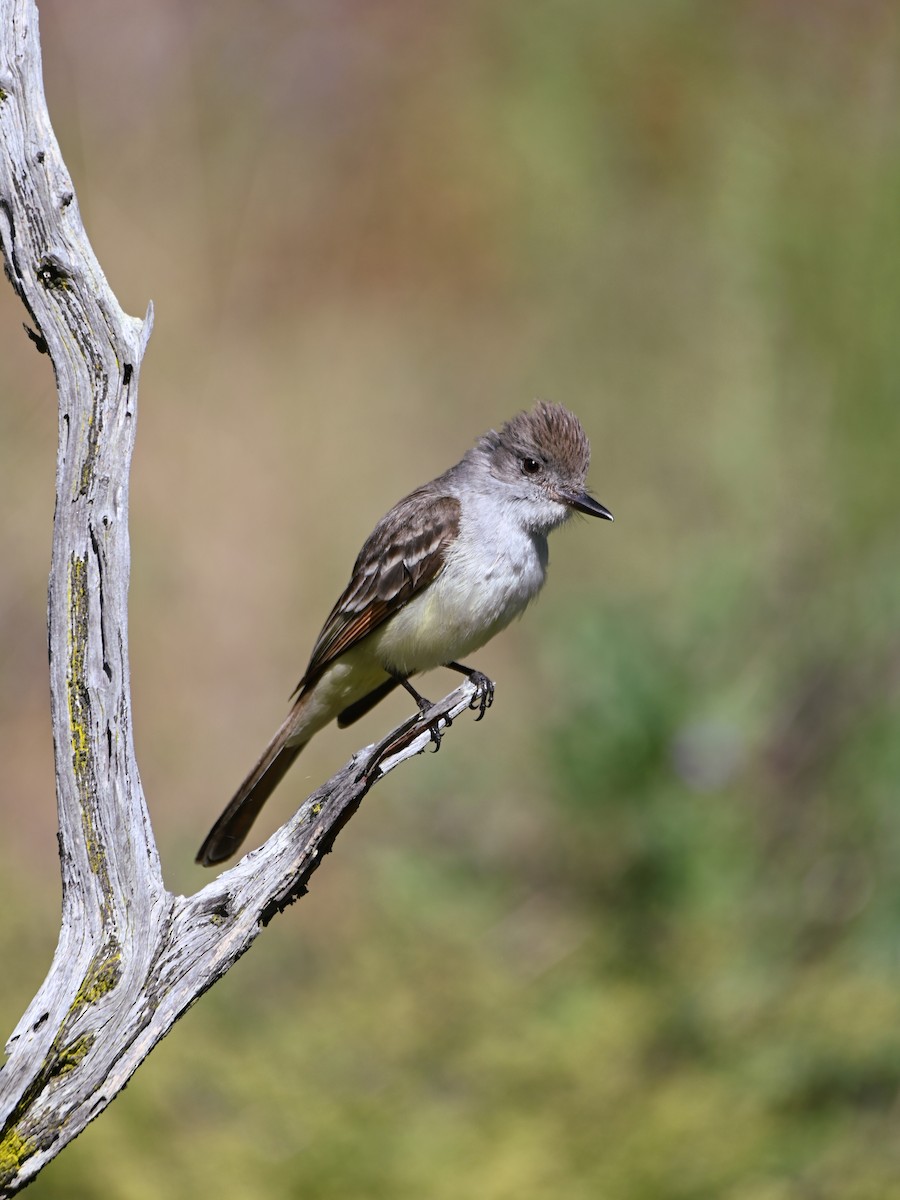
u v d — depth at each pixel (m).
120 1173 8.41
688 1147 8.68
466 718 13.55
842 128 13.98
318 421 15.86
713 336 14.91
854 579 11.94
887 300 12.95
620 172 16.67
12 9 4.73
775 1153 8.62
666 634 12.19
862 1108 8.99
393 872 11.39
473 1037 9.69
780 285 13.58
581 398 15.71
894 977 9.73
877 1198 8.30
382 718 13.70
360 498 15.30
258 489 15.20
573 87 16.75
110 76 16.48
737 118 14.89
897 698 11.09
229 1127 8.99
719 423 13.95
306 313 17.53
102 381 4.70
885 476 12.45
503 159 18.06
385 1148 8.80
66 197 4.70
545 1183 8.50
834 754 11.05
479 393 16.58
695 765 11.17
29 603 14.08
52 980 4.59
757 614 12.25
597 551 14.60
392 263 18.05
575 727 11.74
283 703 13.76
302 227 18.00
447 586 8.80
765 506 13.05
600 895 11.24
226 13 17.69
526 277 17.28
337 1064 9.60
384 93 18.61
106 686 4.63
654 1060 9.50
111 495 4.67
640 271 16.05
